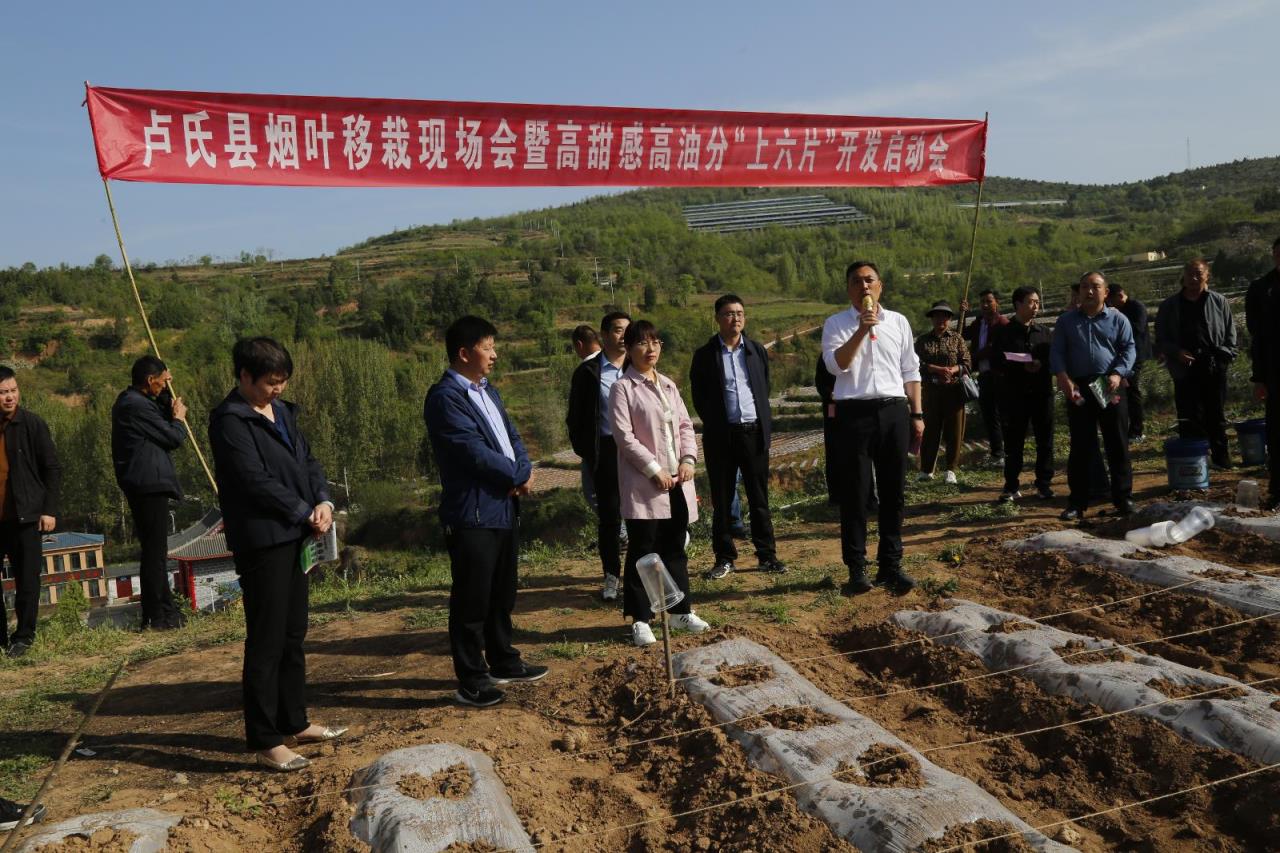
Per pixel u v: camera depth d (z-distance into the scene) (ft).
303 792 13.43
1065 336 26.63
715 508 24.52
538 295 467.52
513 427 17.81
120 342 413.80
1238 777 12.12
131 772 15.05
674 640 18.89
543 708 16.53
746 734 13.82
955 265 548.72
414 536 125.39
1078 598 19.75
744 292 531.91
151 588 26.61
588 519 62.13
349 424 228.84
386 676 19.01
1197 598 18.34
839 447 21.57
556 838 12.09
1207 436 32.55
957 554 24.20
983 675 16.22
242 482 14.33
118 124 23.16
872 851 11.01
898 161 29.86
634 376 19.35
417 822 11.65
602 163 26.73
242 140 23.94
